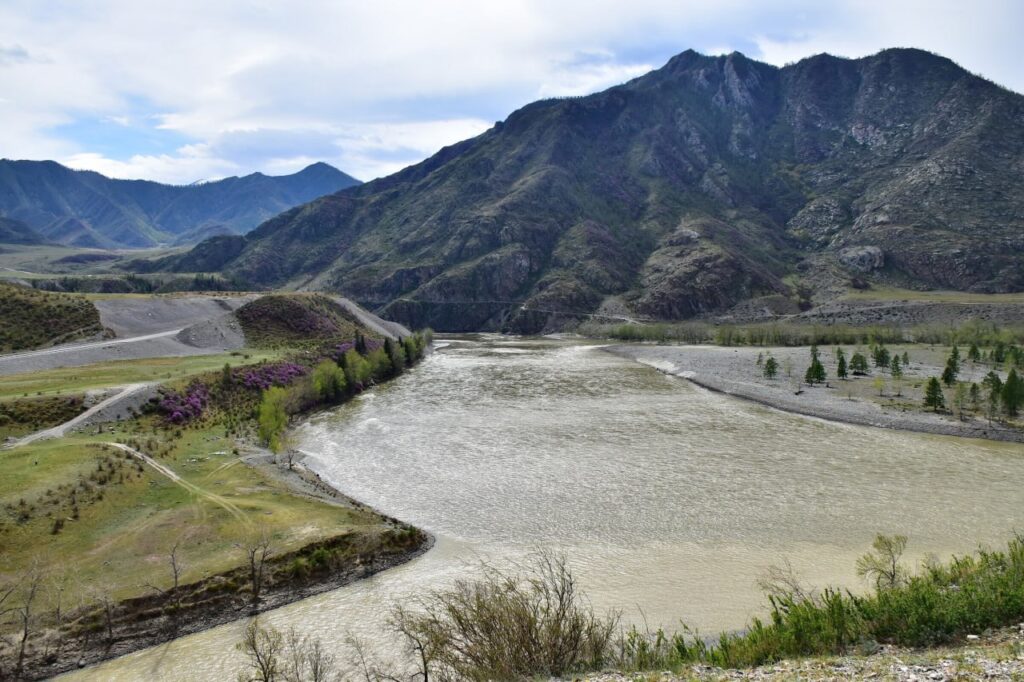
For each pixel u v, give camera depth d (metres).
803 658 22.83
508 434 82.56
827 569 43.25
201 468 62.91
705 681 20.70
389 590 42.28
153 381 88.56
